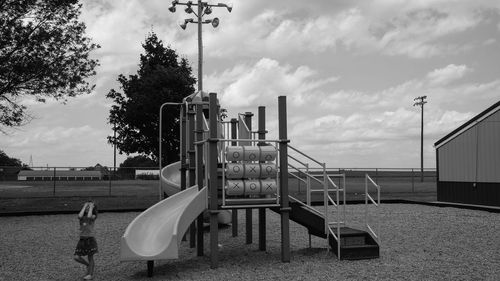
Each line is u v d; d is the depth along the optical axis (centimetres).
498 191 1944
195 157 1190
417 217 1689
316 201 2206
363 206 2161
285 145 974
